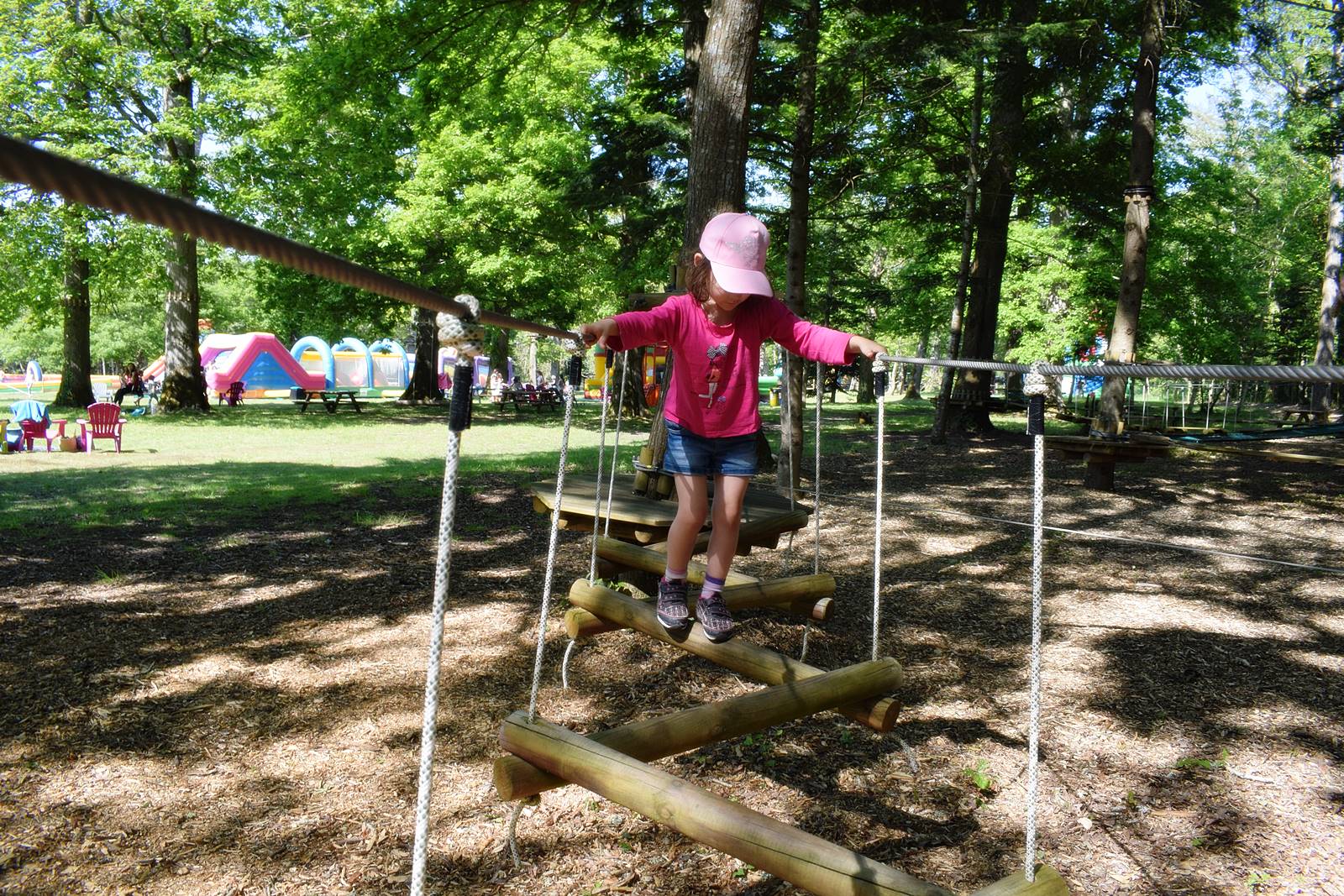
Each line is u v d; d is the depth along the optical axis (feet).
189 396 86.33
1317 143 60.49
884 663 11.77
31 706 14.84
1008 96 53.93
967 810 12.48
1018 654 18.57
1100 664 18.02
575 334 9.17
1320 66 85.20
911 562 26.22
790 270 36.65
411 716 14.92
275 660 17.28
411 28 35.81
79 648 17.61
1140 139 46.91
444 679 16.52
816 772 13.51
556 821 12.08
